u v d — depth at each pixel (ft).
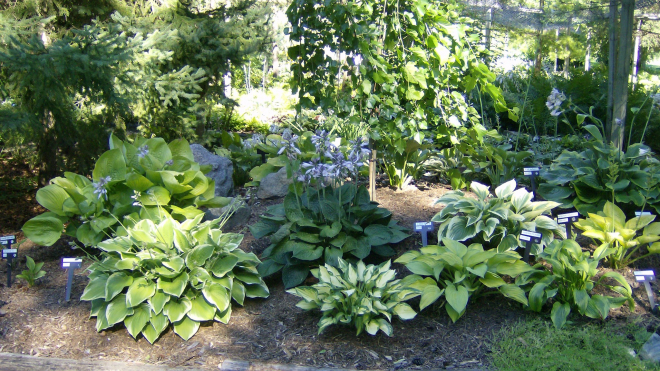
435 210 14.89
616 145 16.53
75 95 17.17
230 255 10.61
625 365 8.56
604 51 28.45
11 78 13.69
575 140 19.43
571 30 35.22
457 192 13.29
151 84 18.54
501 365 8.80
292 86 14.48
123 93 17.17
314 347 9.57
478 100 27.04
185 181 12.33
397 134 14.28
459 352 9.34
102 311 10.17
